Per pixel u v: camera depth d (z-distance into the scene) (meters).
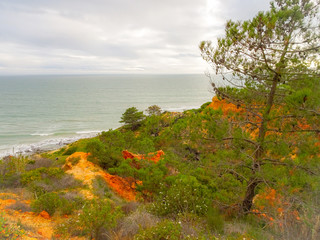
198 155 10.39
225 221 7.08
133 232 5.39
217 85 7.99
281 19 6.05
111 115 115.25
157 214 7.11
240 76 7.34
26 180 10.93
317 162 6.04
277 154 6.72
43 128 84.06
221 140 7.65
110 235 5.30
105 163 14.79
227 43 6.66
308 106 5.75
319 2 5.93
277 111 6.87
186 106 141.12
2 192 9.12
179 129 9.86
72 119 103.94
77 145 41.12
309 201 5.34
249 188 7.86
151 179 10.63
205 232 5.55
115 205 8.49
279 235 4.75
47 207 7.04
